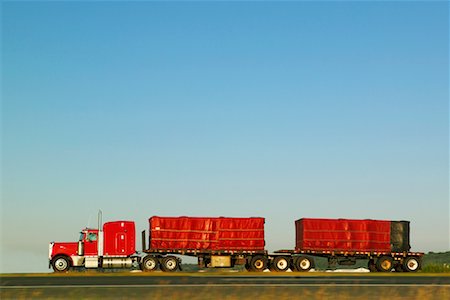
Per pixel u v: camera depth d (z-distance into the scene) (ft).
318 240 197.88
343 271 193.77
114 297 98.32
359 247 199.31
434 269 201.16
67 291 106.01
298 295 99.09
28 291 106.22
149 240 192.13
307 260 193.47
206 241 192.44
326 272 186.09
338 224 199.41
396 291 105.09
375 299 96.02
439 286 114.93
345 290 106.63
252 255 194.29
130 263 185.68
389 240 201.16
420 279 138.51
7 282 126.93
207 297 97.04
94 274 168.25
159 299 96.07
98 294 101.96
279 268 193.57
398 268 203.31
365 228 200.34
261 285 115.65
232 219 194.29
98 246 184.85
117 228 186.29
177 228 191.93
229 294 100.27
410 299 96.48
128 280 133.39
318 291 103.96
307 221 198.29
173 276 153.99
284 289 107.34
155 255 190.49
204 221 193.16
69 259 183.11
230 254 193.36
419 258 201.16
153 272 181.47
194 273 175.01
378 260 199.31
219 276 153.89
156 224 191.31
